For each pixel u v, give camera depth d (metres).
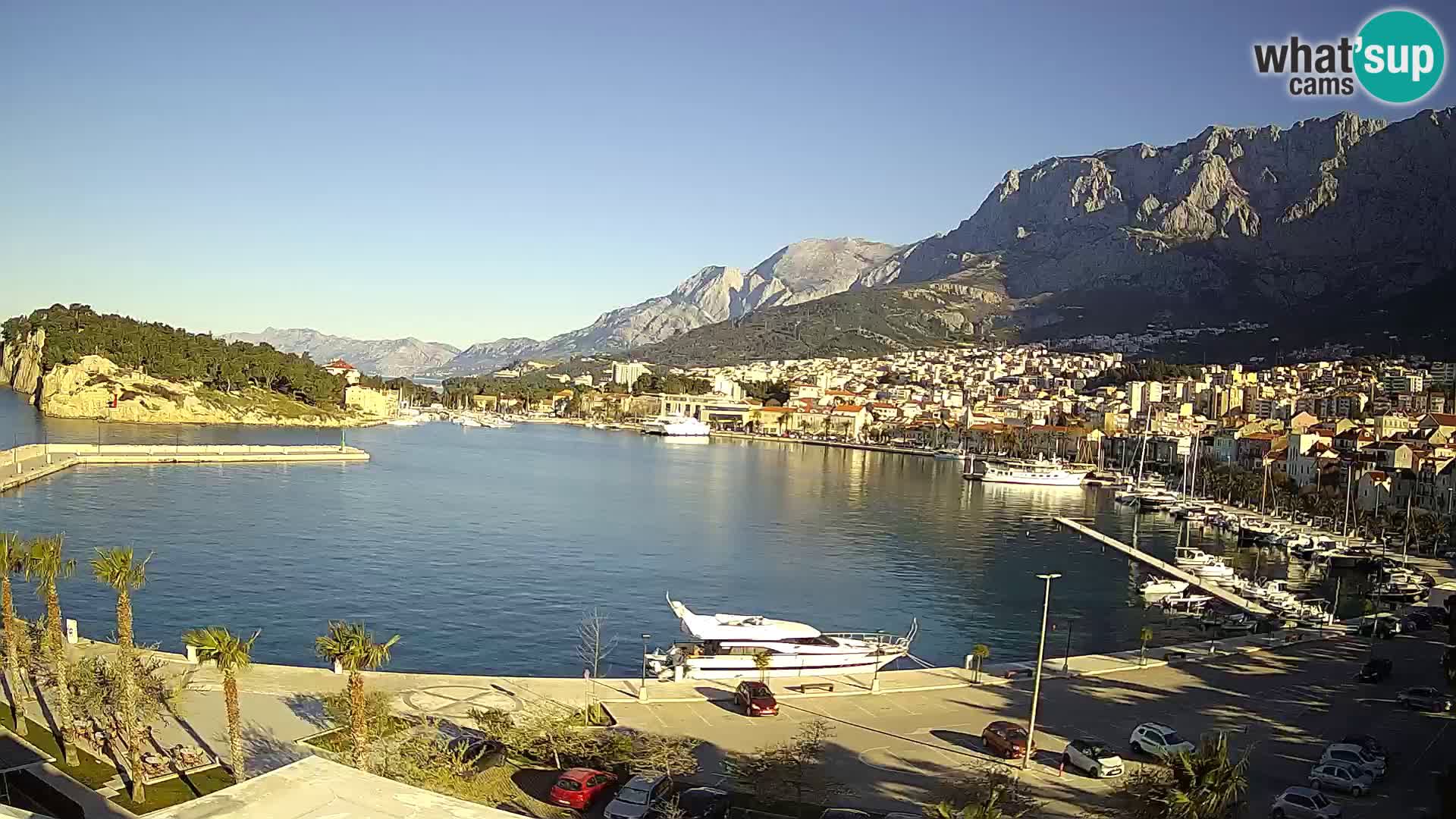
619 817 48.34
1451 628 87.00
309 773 18.23
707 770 57.19
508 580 132.88
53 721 57.72
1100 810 52.75
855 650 87.31
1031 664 86.62
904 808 52.44
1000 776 52.84
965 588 143.62
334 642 50.19
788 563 157.62
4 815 19.05
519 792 53.03
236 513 174.38
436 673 91.31
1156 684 81.00
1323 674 86.38
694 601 127.00
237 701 50.50
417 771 51.50
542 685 73.00
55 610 57.66
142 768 49.97
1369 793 56.97
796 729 65.69
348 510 186.25
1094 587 147.38
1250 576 158.75
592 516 197.38
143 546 141.12
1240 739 67.06
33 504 171.75
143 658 70.19
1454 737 68.62
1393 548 183.62
